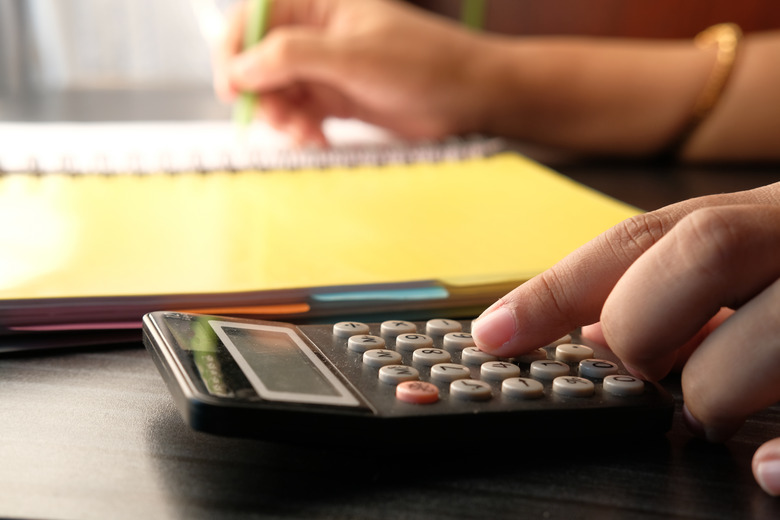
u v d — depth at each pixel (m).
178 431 0.25
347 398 0.24
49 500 0.21
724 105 0.85
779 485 0.22
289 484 0.22
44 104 1.07
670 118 0.87
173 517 0.20
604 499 0.22
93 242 0.42
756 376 0.24
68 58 1.27
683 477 0.23
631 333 0.25
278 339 0.29
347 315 0.34
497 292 0.36
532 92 0.88
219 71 0.89
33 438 0.24
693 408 0.25
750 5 1.20
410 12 0.91
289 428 0.22
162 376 0.25
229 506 0.21
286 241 0.44
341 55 0.84
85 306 0.32
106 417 0.26
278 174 0.65
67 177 0.59
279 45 0.83
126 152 0.69
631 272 0.26
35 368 0.30
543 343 0.28
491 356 0.28
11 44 1.21
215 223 0.47
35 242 0.41
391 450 0.23
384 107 0.89
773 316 0.24
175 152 0.70
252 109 0.87
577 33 1.21
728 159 0.86
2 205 0.50
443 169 0.68
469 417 0.24
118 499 0.21
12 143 0.73
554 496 0.22
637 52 0.90
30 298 0.32
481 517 0.21
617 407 0.25
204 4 1.31
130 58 1.31
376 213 0.51
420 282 0.36
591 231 0.47
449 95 0.88
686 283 0.24
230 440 0.25
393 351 0.28
